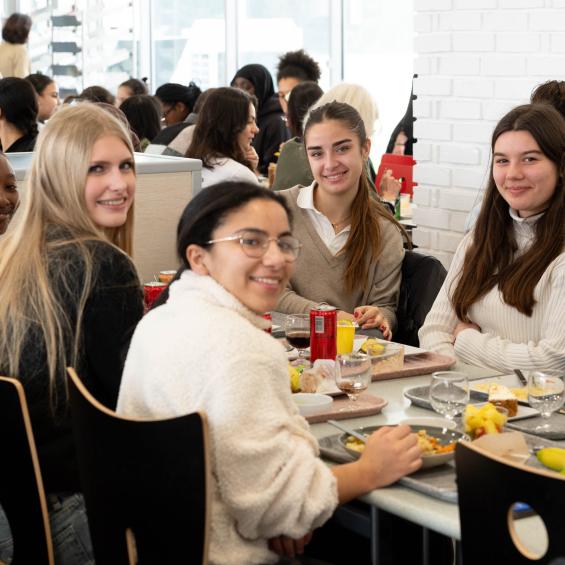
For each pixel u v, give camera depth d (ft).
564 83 10.69
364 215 10.55
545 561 4.31
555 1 13.05
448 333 9.28
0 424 5.75
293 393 7.22
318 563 6.08
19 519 5.92
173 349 5.32
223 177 14.55
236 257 5.57
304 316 8.66
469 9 14.05
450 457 5.73
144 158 12.43
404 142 19.48
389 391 7.64
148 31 33.83
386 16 25.52
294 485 5.20
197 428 4.77
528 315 8.69
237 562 5.25
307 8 28.07
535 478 4.27
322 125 10.35
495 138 8.81
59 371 6.39
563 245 8.63
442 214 14.87
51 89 23.32
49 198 6.86
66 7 34.65
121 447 5.03
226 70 31.35
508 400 6.88
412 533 6.77
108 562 5.36
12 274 6.50
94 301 6.46
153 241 11.96
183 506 4.87
